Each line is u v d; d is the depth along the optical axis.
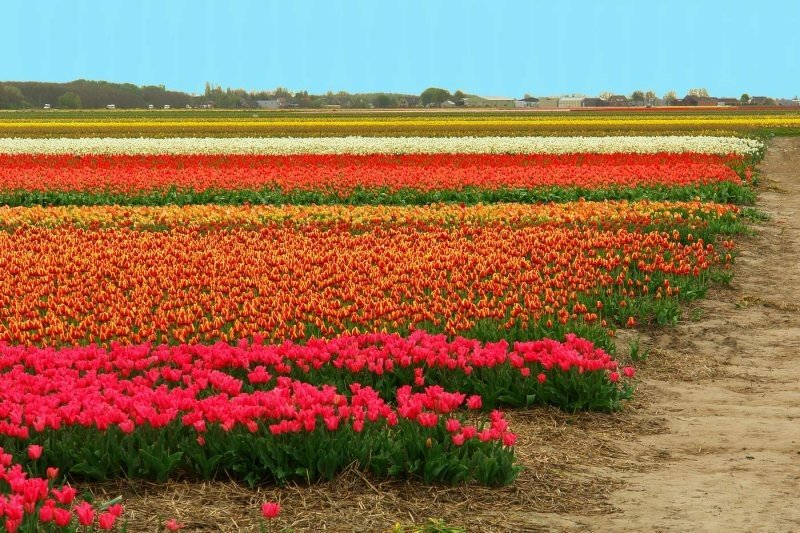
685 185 29.33
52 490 7.12
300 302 13.93
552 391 10.42
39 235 20.64
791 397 11.33
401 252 18.52
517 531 7.08
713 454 9.12
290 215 23.81
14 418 7.87
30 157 41.56
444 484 7.92
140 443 8.06
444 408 8.47
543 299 14.77
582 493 7.93
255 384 10.08
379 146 45.50
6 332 12.04
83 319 13.56
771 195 31.23
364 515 7.32
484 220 22.64
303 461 7.93
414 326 12.77
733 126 72.62
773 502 7.64
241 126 76.69
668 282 15.66
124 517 7.24
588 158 39.38
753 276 18.55
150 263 17.84
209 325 12.60
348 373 10.55
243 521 7.19
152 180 30.17
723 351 13.61
